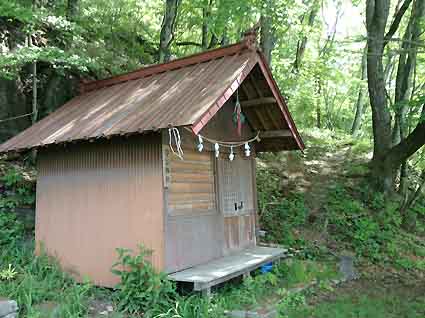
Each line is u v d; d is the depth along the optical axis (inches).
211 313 201.3
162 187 223.9
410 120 418.9
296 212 403.9
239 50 259.0
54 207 272.1
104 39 458.3
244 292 236.5
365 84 676.1
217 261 258.1
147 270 208.2
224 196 284.2
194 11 514.0
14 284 212.4
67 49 387.9
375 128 471.5
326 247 361.1
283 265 291.7
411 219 438.0
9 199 316.5
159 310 201.0
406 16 620.4
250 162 323.0
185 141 246.2
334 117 854.5
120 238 237.0
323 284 277.4
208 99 213.2
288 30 466.6
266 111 296.4
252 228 316.5
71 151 267.0
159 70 296.2
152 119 214.4
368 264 343.0
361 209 421.7
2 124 358.9
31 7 336.2
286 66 548.7
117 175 242.7
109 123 234.8
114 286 227.9
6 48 366.6
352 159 539.8
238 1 388.8
